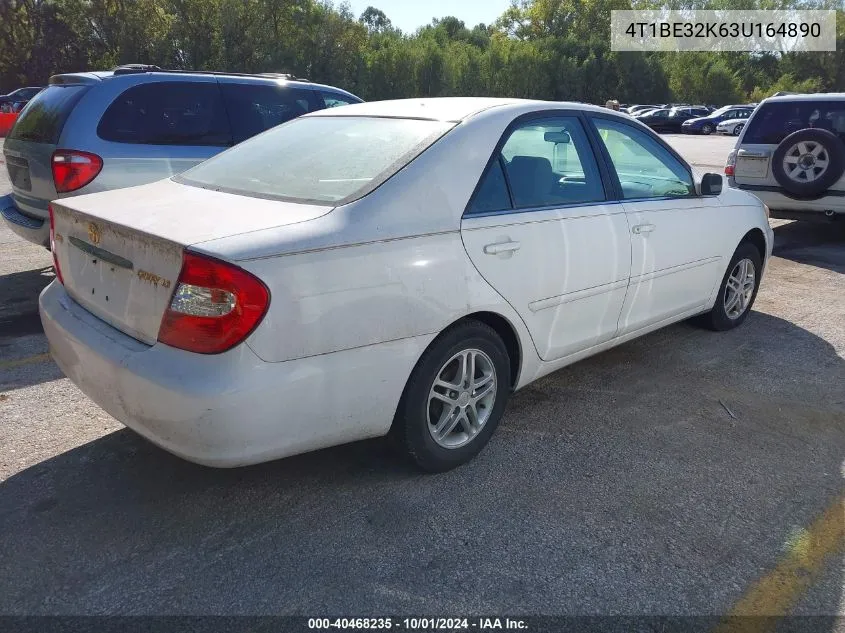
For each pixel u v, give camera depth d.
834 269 7.31
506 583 2.47
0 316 5.31
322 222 2.62
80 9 43.00
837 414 3.87
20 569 2.49
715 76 59.09
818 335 5.19
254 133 6.30
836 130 7.97
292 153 3.33
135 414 2.56
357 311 2.63
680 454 3.40
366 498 2.96
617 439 3.54
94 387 2.76
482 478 3.14
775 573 2.55
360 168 2.98
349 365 2.64
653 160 4.21
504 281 3.13
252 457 2.50
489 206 3.13
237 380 2.38
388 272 2.71
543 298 3.36
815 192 7.76
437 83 50.56
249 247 2.41
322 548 2.63
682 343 4.95
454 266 2.92
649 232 3.98
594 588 2.45
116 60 43.28
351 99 7.28
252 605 2.34
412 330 2.80
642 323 4.16
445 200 2.94
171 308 2.45
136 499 2.93
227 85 6.21
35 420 3.60
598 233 3.62
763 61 71.50
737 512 2.93
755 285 5.37
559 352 3.60
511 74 54.88
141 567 2.51
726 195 4.86
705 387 4.20
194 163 5.85
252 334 2.39
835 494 3.08
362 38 48.09
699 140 31.94
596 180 3.76
